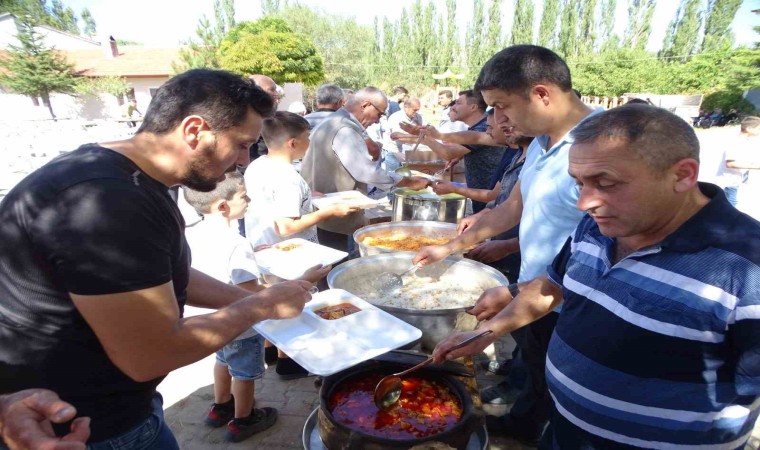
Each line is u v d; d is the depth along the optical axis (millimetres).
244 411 2326
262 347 2299
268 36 20312
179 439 2350
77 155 1009
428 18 39250
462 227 2697
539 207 1758
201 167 1128
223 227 2014
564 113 1668
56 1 46375
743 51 21641
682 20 34000
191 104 1044
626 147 938
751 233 949
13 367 1003
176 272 1173
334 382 1471
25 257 948
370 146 3557
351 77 32219
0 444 790
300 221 2539
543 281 1470
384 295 2020
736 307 916
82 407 1069
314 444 1426
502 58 1663
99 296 917
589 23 35469
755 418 1052
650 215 983
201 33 23812
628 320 1043
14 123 11508
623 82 26703
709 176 5559
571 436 1221
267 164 2625
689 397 1008
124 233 927
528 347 1990
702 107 21844
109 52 25750
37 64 21422
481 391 2604
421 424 1338
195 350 1079
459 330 1696
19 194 963
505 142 3109
